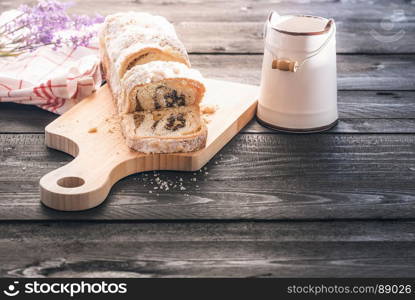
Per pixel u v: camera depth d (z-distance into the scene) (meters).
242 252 1.05
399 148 1.25
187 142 1.18
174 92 1.23
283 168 1.20
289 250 1.06
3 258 1.04
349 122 1.32
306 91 1.26
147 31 1.32
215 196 1.14
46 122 1.29
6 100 1.32
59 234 1.07
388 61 1.51
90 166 1.15
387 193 1.16
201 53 1.52
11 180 1.16
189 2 1.77
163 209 1.11
